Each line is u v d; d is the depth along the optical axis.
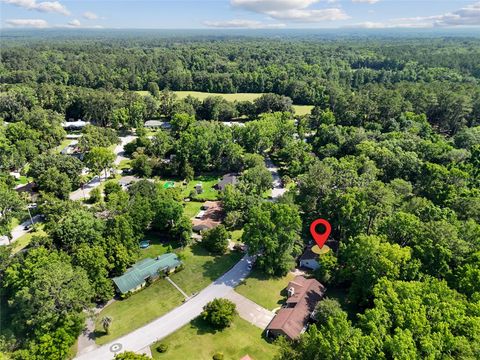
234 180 100.88
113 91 182.50
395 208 69.44
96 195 89.31
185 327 52.50
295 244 68.81
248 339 50.75
